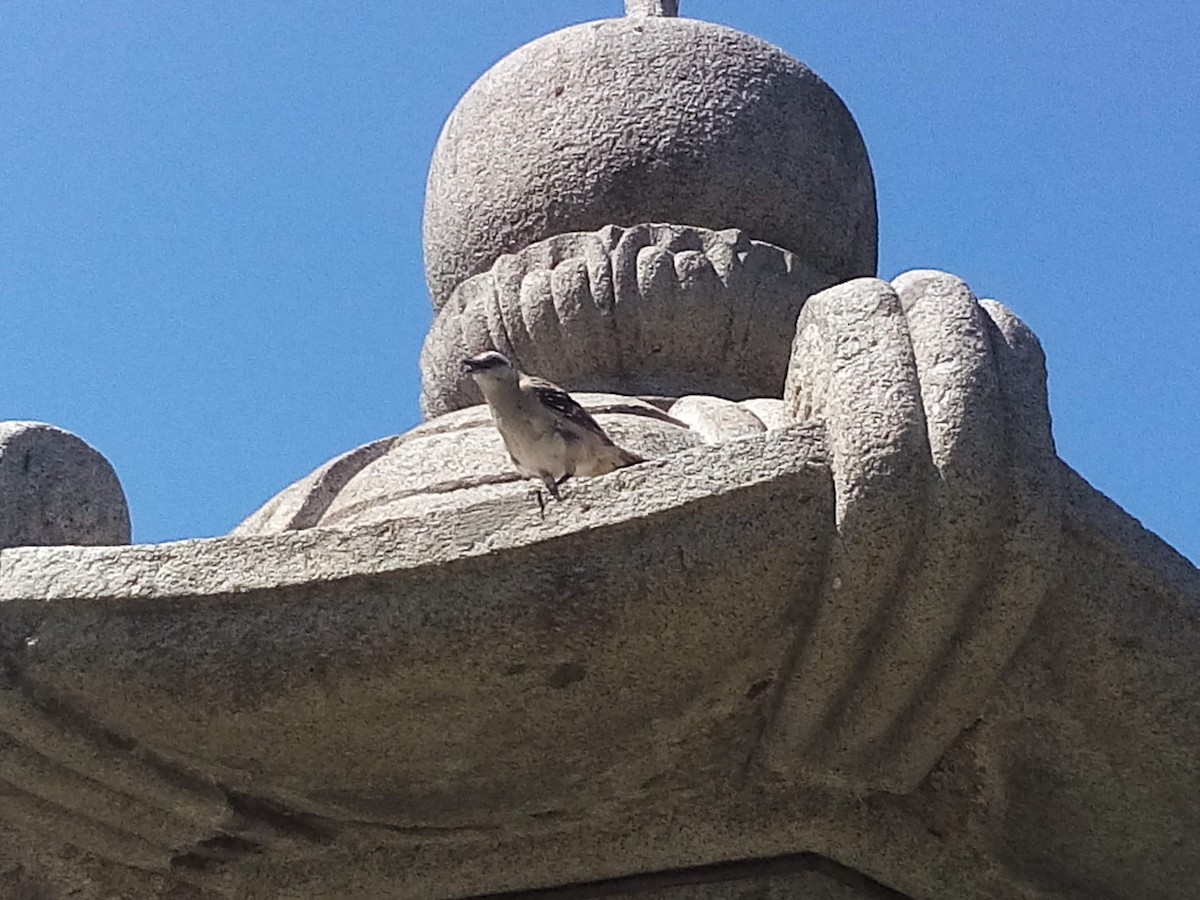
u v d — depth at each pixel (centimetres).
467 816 447
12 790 434
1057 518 399
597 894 459
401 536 401
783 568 400
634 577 398
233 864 459
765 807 448
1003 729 435
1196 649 420
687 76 589
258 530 490
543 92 591
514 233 584
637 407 512
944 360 402
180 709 415
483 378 462
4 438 456
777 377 570
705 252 565
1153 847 461
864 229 611
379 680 408
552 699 417
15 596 408
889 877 458
